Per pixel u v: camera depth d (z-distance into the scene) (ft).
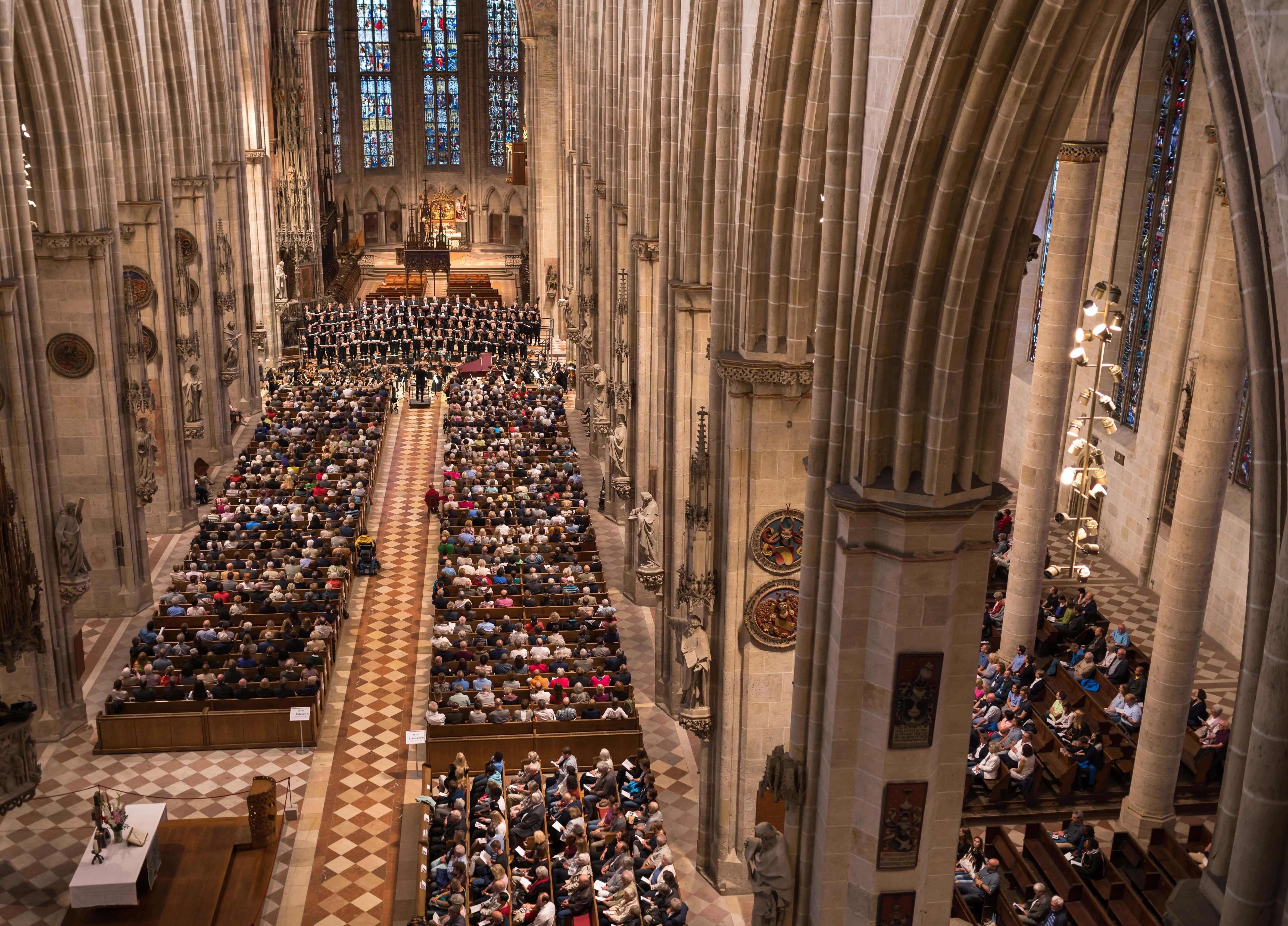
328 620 100.48
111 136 102.58
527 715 84.74
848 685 47.70
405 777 85.20
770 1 55.47
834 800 49.11
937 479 43.62
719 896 72.28
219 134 157.99
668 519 90.07
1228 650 101.09
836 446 46.88
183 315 131.64
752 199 61.67
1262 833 20.81
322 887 73.10
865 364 44.24
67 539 86.69
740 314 65.05
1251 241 22.04
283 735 88.38
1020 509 88.48
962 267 40.24
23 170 83.20
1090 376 121.90
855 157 44.50
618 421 118.32
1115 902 66.18
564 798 76.64
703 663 70.74
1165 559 92.53
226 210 159.53
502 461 140.77
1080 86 37.91
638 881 69.82
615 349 122.83
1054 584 111.86
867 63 43.60
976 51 37.09
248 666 91.09
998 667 89.81
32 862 73.87
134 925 66.74
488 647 95.09
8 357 82.23
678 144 85.46
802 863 51.80
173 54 131.75
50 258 99.14
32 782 57.98
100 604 107.65
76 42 96.22
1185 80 104.42
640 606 113.80
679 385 86.89
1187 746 80.18
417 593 115.85
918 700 46.65
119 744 86.94
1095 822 77.10
